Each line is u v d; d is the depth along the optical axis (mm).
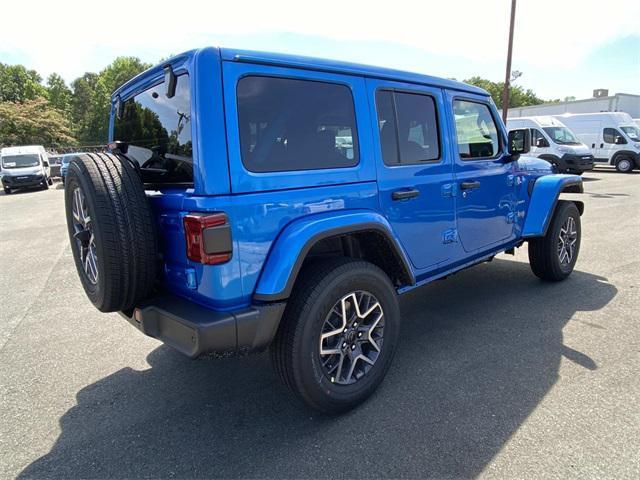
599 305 4246
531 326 3826
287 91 2445
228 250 2203
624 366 3123
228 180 2195
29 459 2410
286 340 2441
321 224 2457
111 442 2527
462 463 2246
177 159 2426
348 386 2664
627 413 2600
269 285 2301
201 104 2148
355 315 2674
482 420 2576
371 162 2836
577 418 2564
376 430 2527
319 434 2520
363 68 2824
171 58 2369
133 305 2521
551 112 34250
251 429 2594
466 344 3541
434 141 3379
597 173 19078
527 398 2775
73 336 4004
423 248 3293
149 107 2756
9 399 3002
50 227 10211
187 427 2641
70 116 77375
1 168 20766
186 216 2219
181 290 2469
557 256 4746
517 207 4406
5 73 68562
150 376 3266
